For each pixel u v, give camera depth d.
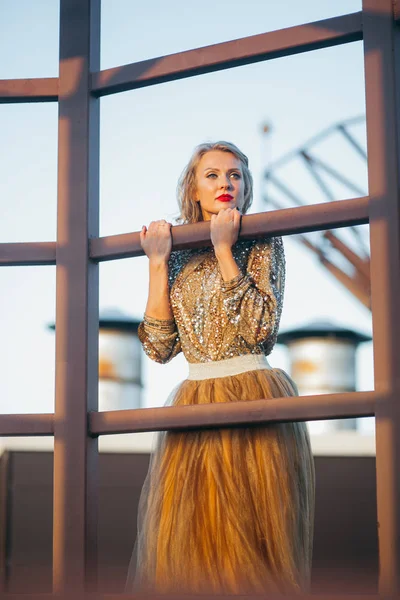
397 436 3.71
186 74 4.38
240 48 4.26
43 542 10.09
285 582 4.20
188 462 4.45
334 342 14.56
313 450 10.36
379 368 3.78
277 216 4.17
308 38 4.15
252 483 4.36
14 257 4.44
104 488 10.15
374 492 10.27
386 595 3.60
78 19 4.60
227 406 4.01
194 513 4.34
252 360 4.57
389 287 3.81
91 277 4.40
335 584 10.06
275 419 3.92
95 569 4.19
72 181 4.46
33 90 4.57
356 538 10.20
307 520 4.46
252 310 4.47
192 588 4.25
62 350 4.32
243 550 4.23
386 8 4.03
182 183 4.95
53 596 3.92
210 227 4.32
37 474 10.20
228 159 4.86
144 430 4.15
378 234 3.87
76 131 4.50
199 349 4.61
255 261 4.62
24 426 4.28
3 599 3.96
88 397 4.27
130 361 13.73
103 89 4.50
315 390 14.48
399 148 3.92
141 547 4.51
